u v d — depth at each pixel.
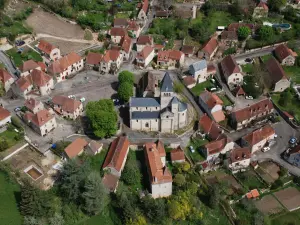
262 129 168.50
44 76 185.12
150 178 140.38
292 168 160.62
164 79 160.12
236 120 172.62
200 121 171.50
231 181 154.62
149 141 163.75
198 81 199.88
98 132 156.12
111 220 135.00
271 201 149.12
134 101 164.62
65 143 155.25
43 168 147.12
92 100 183.75
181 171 151.12
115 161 143.62
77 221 133.75
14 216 130.00
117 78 199.00
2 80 185.62
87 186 128.12
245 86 196.88
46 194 129.62
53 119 164.12
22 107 172.50
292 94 196.75
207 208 142.50
